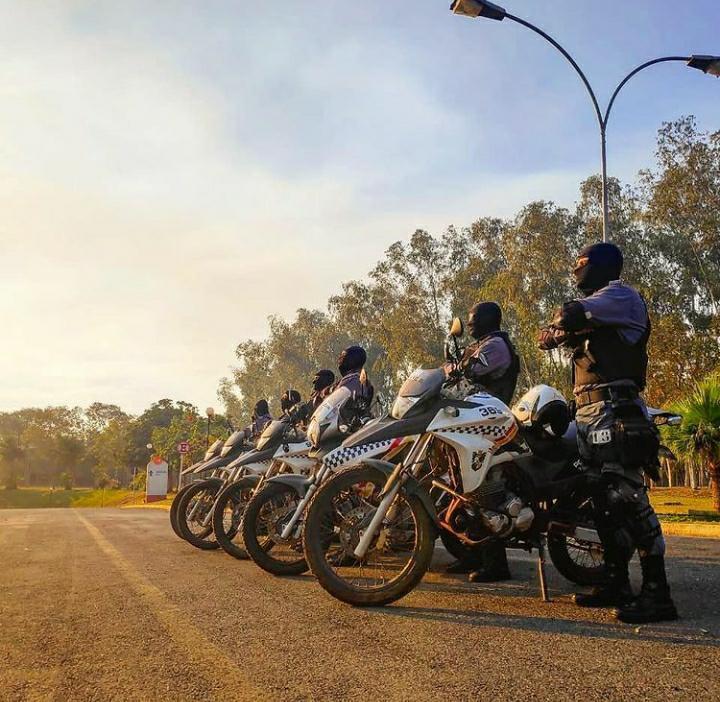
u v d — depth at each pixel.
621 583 3.84
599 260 4.10
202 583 4.64
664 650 2.87
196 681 2.50
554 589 4.47
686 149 34.62
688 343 32.09
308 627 3.29
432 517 3.81
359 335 56.44
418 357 49.47
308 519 3.88
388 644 2.97
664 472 33.28
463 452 3.93
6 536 8.50
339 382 6.48
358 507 4.12
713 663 2.69
